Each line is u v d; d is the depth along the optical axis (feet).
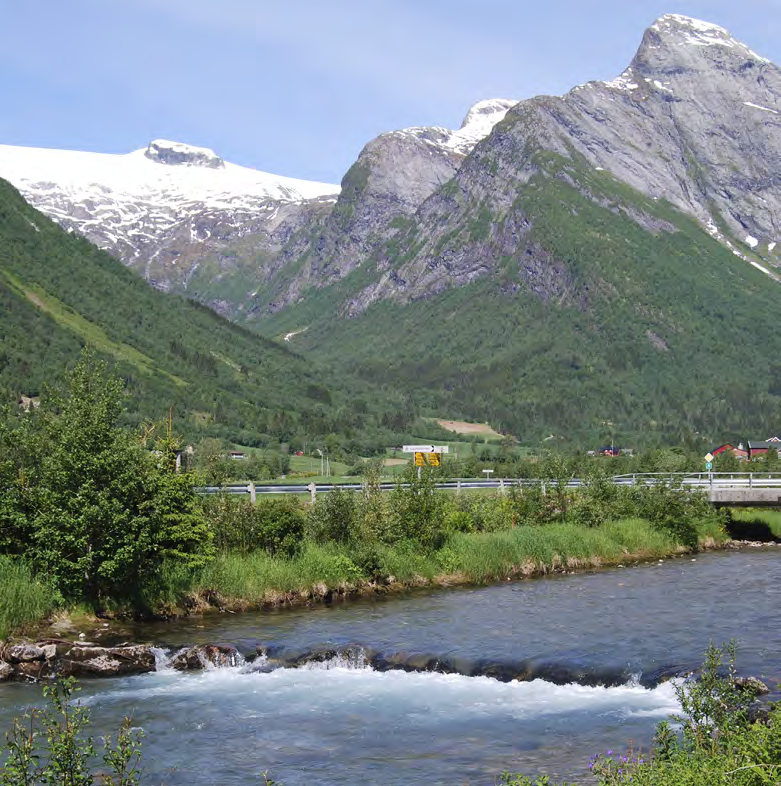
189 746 65.72
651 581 139.85
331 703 76.07
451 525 161.99
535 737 66.18
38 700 76.43
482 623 105.50
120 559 102.37
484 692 78.59
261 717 72.43
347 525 137.59
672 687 76.84
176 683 82.79
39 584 99.09
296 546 128.47
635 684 79.20
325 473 572.51
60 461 102.27
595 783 56.18
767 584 134.92
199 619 108.06
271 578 119.44
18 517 102.06
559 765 60.13
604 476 198.80
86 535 101.19
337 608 116.78
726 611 111.14
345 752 64.18
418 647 92.32
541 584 138.00
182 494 116.47
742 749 46.09
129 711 74.18
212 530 123.44
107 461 102.73
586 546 162.91
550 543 158.30
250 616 110.63
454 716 71.87
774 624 102.01
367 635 98.73
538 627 102.68
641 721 68.95
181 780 59.36
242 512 128.67
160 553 112.06
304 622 106.93
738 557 173.88
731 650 62.08
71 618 100.17
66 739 47.29
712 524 200.23
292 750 64.80
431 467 159.94
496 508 176.35
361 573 128.88
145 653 88.22
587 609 114.32
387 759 62.54
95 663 85.40
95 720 71.72
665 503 188.96
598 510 183.83
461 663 86.17
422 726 69.51
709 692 55.98
